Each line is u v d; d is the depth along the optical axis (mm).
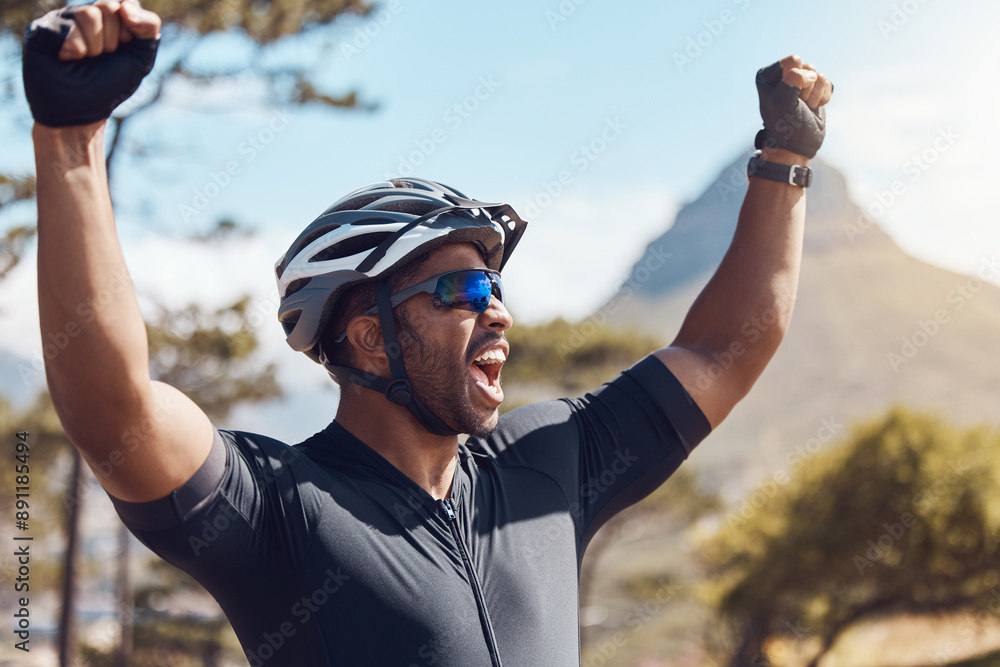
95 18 993
